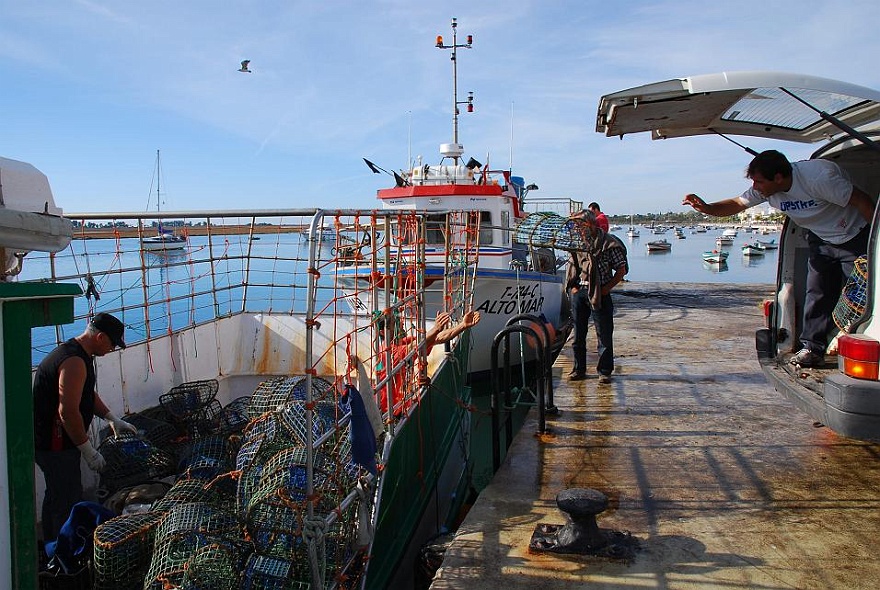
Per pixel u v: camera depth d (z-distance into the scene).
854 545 3.61
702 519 3.98
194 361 6.54
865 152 4.77
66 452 4.07
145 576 3.22
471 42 13.83
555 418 6.09
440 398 5.64
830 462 4.83
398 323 4.88
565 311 14.77
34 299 1.96
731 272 36.34
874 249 3.92
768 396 6.65
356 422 3.22
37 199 2.22
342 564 3.19
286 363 7.23
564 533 3.67
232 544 3.18
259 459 3.60
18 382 1.93
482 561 3.56
